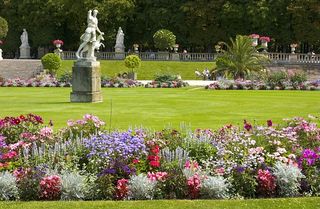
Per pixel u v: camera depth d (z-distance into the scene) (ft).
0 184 30.73
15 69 183.32
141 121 64.69
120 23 237.04
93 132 42.09
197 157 35.78
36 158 34.09
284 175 31.89
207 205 29.14
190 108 80.79
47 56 173.37
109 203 29.43
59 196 30.86
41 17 240.94
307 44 240.32
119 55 214.90
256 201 29.91
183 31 236.22
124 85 140.36
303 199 30.42
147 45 245.45
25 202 29.71
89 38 91.09
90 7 229.66
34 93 114.93
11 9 248.52
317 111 77.00
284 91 122.72
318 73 183.21
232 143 36.94
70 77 143.95
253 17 217.77
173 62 195.52
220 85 129.90
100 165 33.37
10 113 73.51
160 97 102.83
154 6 236.43
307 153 33.88
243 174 32.07
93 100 91.61
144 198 30.78
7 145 37.88
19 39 252.42
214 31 230.89
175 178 31.42
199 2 225.15
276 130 39.93
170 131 41.24
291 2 214.69
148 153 35.09
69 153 35.14
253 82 131.75
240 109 79.51
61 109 78.74
